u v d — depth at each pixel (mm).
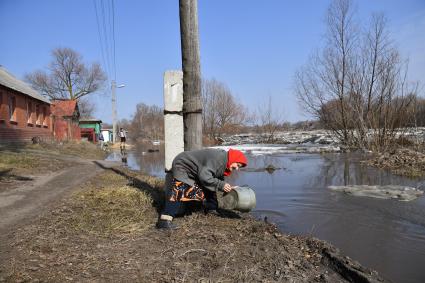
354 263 4105
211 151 5457
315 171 12258
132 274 3838
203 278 3723
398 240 5125
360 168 12594
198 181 5559
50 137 30922
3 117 22391
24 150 20531
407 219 6129
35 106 29219
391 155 14172
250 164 14672
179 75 6461
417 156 13414
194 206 6109
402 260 4418
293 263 4145
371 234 5383
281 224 5934
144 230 5289
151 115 88375
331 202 7477
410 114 19391
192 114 6387
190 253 4402
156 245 4691
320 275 3896
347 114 22453
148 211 6281
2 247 4641
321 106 25188
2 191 8852
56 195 8266
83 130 52906
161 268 3988
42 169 13406
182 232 5133
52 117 34375
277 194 8438
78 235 5082
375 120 19812
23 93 25484
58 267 3988
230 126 47594
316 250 4562
